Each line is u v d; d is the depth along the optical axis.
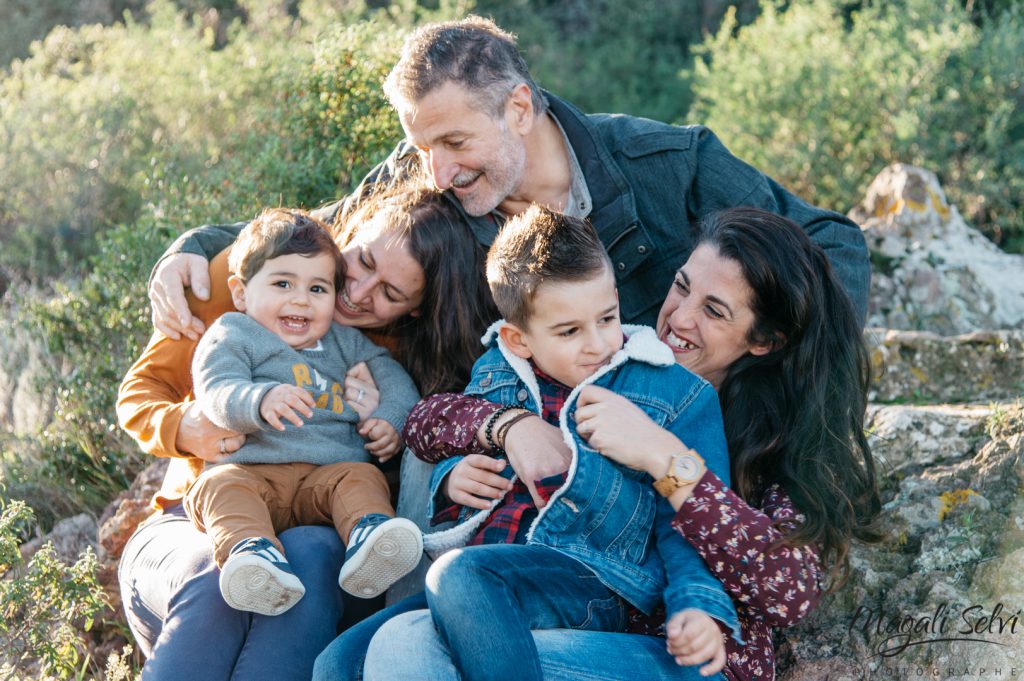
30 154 7.05
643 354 2.73
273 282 3.04
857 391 2.88
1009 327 4.97
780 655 2.88
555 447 2.65
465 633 2.32
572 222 2.67
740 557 2.42
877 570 2.98
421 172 3.44
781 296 2.75
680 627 2.30
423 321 3.29
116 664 3.09
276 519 2.93
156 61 7.88
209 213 4.93
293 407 2.81
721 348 2.84
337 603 2.77
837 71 7.03
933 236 5.26
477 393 2.89
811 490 2.66
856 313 3.11
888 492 3.29
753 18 9.90
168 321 3.16
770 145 7.04
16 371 4.99
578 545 2.55
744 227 2.81
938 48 6.83
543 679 2.33
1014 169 6.57
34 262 6.55
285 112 5.65
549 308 2.63
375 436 3.08
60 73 8.98
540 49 9.62
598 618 2.52
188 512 2.87
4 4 10.94
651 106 8.91
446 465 2.80
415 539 2.62
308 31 8.00
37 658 3.34
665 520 2.57
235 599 2.54
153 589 2.82
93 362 4.71
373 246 3.14
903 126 6.54
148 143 7.13
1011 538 2.91
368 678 2.40
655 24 10.18
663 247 3.42
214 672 2.60
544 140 3.31
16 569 3.61
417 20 9.22
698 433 2.67
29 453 4.57
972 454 3.31
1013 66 6.79
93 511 4.29
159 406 3.03
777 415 2.80
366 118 5.08
